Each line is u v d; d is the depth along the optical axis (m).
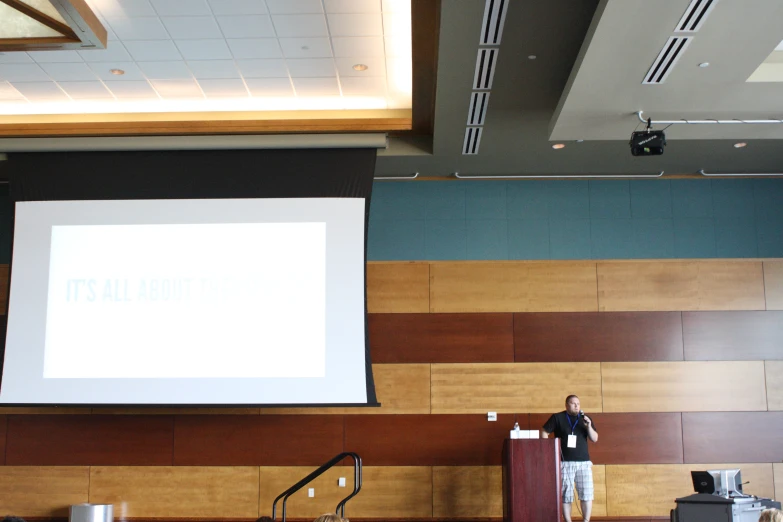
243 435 8.50
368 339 7.80
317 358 7.82
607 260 8.74
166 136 8.08
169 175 8.19
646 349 8.52
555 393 8.46
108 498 8.42
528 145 7.89
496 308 8.67
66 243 8.11
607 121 6.45
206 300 8.00
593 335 8.57
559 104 6.27
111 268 8.09
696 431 8.35
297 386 7.79
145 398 7.88
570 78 5.82
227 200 8.10
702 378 8.45
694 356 8.50
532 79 6.35
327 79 7.43
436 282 8.76
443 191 8.99
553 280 8.72
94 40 5.84
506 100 6.77
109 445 8.54
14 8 5.32
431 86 7.00
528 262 8.76
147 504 8.41
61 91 7.69
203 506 8.37
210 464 8.45
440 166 8.60
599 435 8.36
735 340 8.53
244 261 8.02
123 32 6.49
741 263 8.70
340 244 7.95
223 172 8.16
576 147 7.93
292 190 8.07
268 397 7.80
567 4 5.22
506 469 7.17
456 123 7.30
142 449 8.51
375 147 8.05
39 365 7.94
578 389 8.46
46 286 8.05
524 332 8.60
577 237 8.84
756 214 8.86
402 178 8.95
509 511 7.01
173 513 8.37
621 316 8.60
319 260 7.96
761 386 8.42
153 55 6.93
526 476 7.02
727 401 8.40
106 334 7.98
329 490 8.36
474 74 6.27
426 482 8.34
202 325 7.96
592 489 7.63
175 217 8.12
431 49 6.34
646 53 5.25
